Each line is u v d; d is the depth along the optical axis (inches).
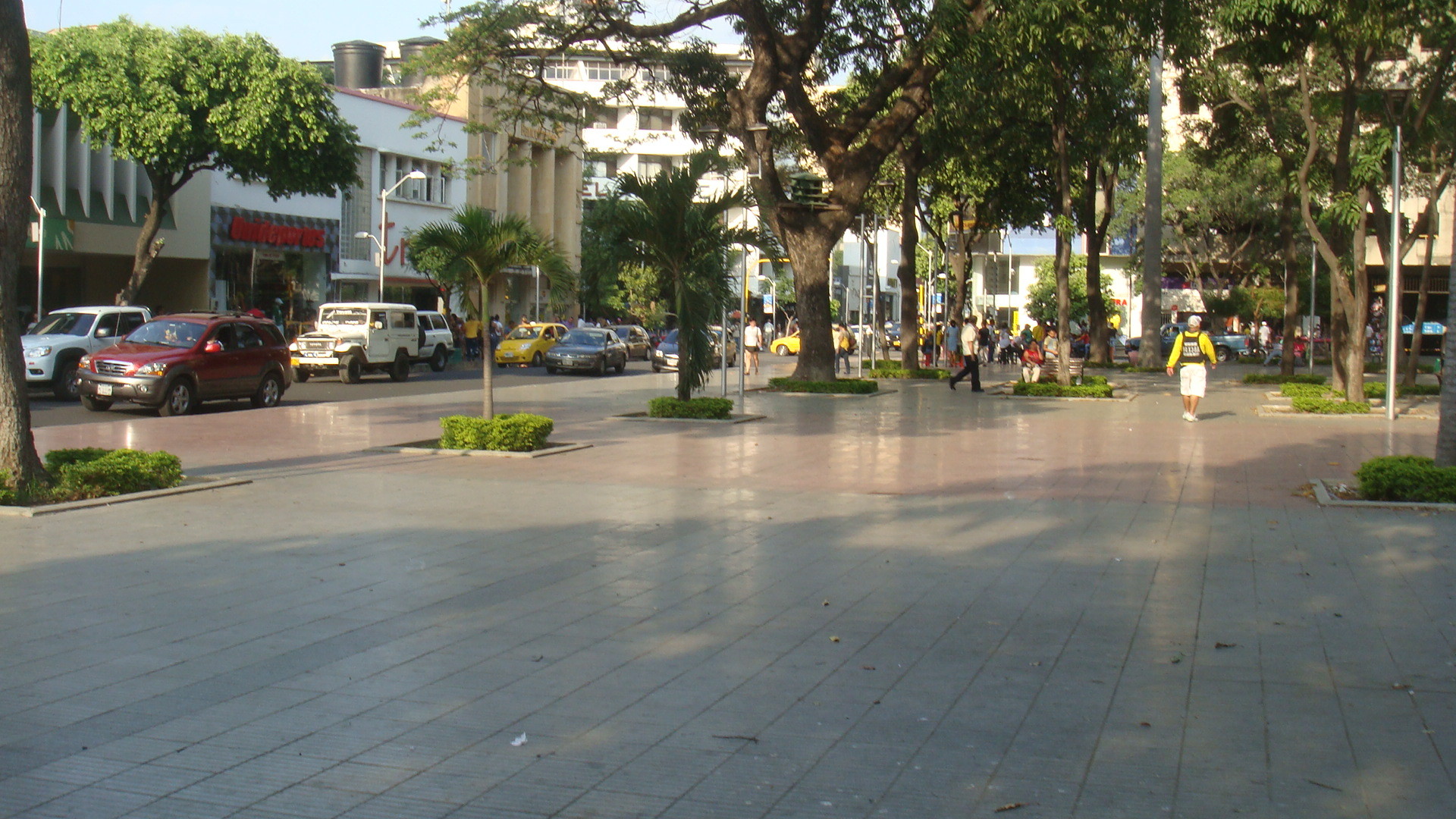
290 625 268.4
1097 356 1747.0
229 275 1692.9
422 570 330.6
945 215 1679.4
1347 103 826.8
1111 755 190.1
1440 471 455.8
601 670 236.4
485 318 655.1
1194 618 281.0
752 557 354.6
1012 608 290.5
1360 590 311.0
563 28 1060.5
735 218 1533.0
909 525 412.2
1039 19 860.0
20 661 238.1
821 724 204.5
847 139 1138.0
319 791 173.6
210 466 552.1
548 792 173.8
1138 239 2541.8
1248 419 865.5
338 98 1857.8
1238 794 174.4
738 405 991.0
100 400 861.2
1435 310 2610.7
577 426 788.6
